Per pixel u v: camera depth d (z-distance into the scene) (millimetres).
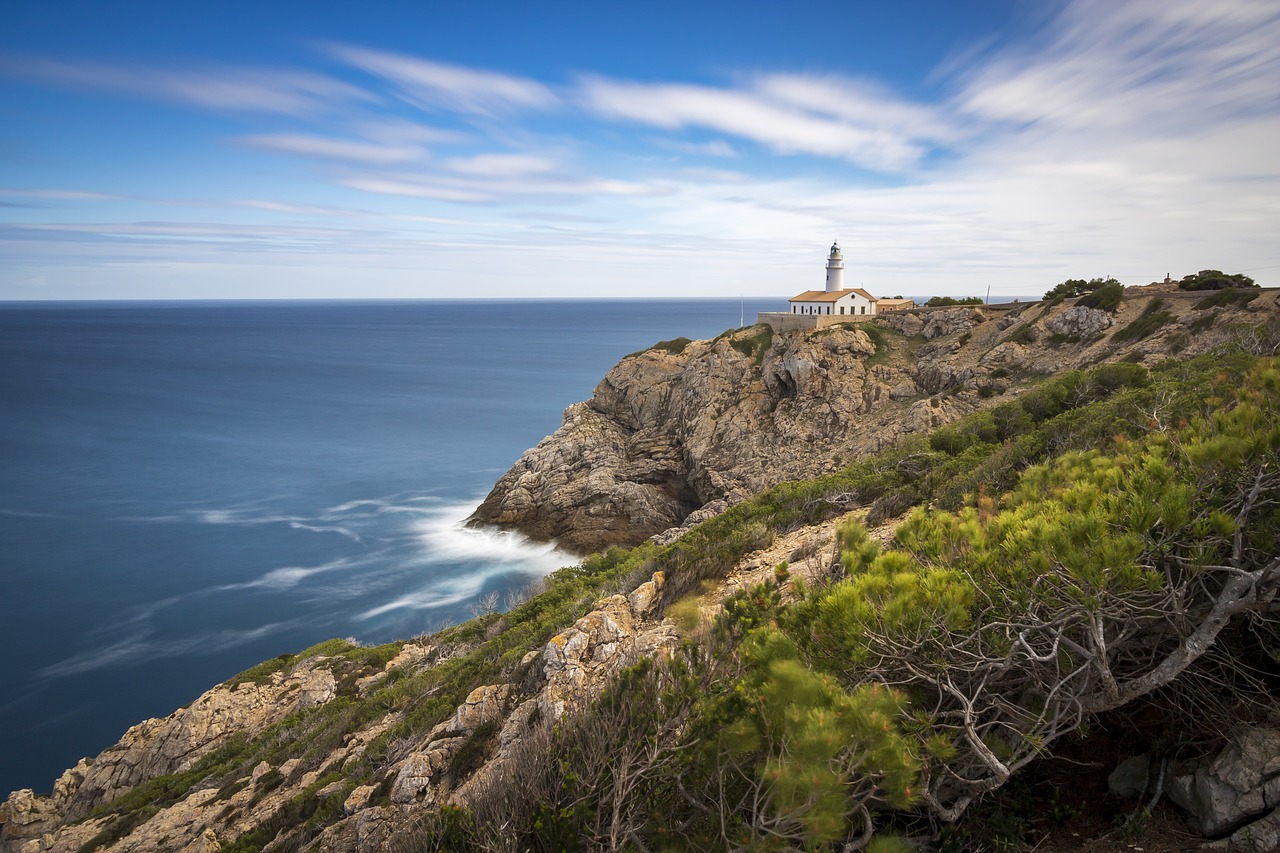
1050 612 6348
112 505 74812
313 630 48219
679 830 6133
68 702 39500
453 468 90438
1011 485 15398
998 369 58219
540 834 6398
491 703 14383
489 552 63281
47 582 55219
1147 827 5969
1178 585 6309
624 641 13852
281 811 16328
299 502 76438
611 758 6770
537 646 18000
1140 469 7055
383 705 20984
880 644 6125
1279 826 5195
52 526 68000
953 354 64625
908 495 18500
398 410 129750
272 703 29125
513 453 98188
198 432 110125
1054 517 6715
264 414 125562
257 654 44938
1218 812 5520
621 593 18125
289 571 58031
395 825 11891
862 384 66562
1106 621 6824
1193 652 5586
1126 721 6898
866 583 6547
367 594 54000
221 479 84812
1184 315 50938
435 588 55281
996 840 6273
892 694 5410
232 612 50594
